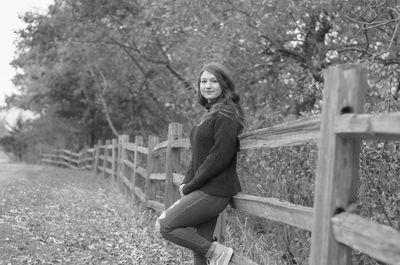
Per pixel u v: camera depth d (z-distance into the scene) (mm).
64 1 18000
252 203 3783
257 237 5539
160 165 8320
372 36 8562
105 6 16156
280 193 5523
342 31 8805
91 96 23766
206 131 3781
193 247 3967
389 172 4383
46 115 30156
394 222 4348
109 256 5668
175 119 17641
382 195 4371
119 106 22469
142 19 14688
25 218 7480
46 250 5660
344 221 2537
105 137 26750
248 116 7930
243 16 9039
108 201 10570
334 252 2631
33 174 18078
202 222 3955
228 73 3943
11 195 10180
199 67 10594
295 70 10305
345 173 2660
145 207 8500
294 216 3143
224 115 3750
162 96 18250
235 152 3930
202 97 4125
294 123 3178
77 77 22953
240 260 3906
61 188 12766
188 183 3877
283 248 5434
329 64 9336
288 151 5410
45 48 19578
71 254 5637
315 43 9594
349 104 2627
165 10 11039
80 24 17672
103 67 20141
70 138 31625
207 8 9594
